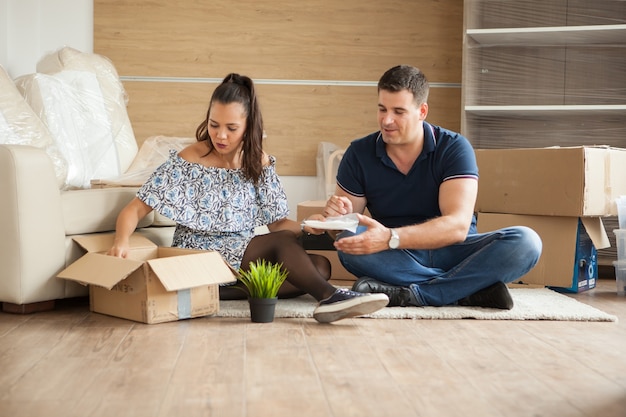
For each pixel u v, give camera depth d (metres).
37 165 2.57
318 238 3.60
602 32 4.31
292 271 2.56
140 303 2.42
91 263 2.49
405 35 4.79
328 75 4.79
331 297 2.43
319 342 2.15
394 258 2.69
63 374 1.79
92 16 4.69
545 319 2.58
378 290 2.68
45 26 4.64
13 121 2.85
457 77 4.80
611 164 3.43
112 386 1.69
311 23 4.76
